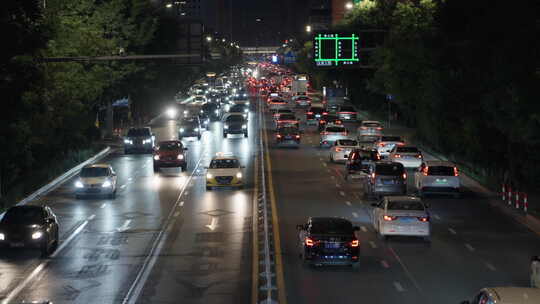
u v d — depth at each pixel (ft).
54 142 207.00
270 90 575.79
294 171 190.90
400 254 98.12
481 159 191.01
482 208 138.00
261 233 111.65
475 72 182.60
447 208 138.00
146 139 240.94
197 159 218.79
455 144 214.48
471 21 185.88
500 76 151.74
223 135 285.84
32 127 179.42
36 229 96.84
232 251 99.71
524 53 147.64
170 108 418.31
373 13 357.20
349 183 170.09
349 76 429.79
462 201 146.51
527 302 48.93
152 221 123.65
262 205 138.31
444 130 217.97
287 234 111.34
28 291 80.07
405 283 82.12
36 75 140.87
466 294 77.05
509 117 154.71
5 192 157.89
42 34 141.18
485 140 186.60
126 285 82.12
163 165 191.42
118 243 106.22
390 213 104.53
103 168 152.25
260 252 98.63
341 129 250.57
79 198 150.51
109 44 247.09
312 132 311.88
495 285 81.00
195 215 128.67
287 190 158.71
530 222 123.75
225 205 139.13
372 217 119.03
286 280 83.51
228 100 502.38
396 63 267.39
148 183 172.35
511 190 153.89
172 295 77.36
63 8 222.48
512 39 150.61
